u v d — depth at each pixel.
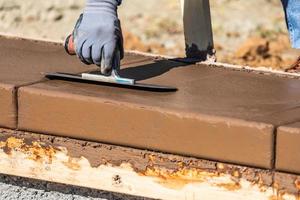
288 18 4.11
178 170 3.32
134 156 3.38
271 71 4.01
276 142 3.16
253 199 3.23
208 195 3.30
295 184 3.15
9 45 4.31
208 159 3.27
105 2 3.52
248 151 3.20
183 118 3.28
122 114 3.36
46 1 7.80
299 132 3.11
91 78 3.64
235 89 3.70
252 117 3.26
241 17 7.33
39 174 3.55
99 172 3.45
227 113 3.30
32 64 3.96
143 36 7.14
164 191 3.36
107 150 3.41
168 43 7.01
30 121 3.51
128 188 3.41
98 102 3.39
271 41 6.91
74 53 3.62
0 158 3.60
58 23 7.52
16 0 7.80
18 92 3.50
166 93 3.58
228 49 6.81
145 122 3.33
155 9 7.63
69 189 3.58
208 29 4.16
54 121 3.47
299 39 4.11
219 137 3.24
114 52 3.53
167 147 3.32
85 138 3.44
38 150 3.52
